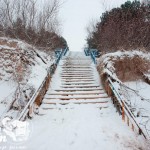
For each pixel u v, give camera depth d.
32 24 15.83
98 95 9.62
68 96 9.57
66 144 5.83
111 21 16.38
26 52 11.86
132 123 6.61
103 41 16.27
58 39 22.73
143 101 8.91
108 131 6.56
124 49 13.39
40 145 5.75
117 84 9.40
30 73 10.52
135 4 19.06
